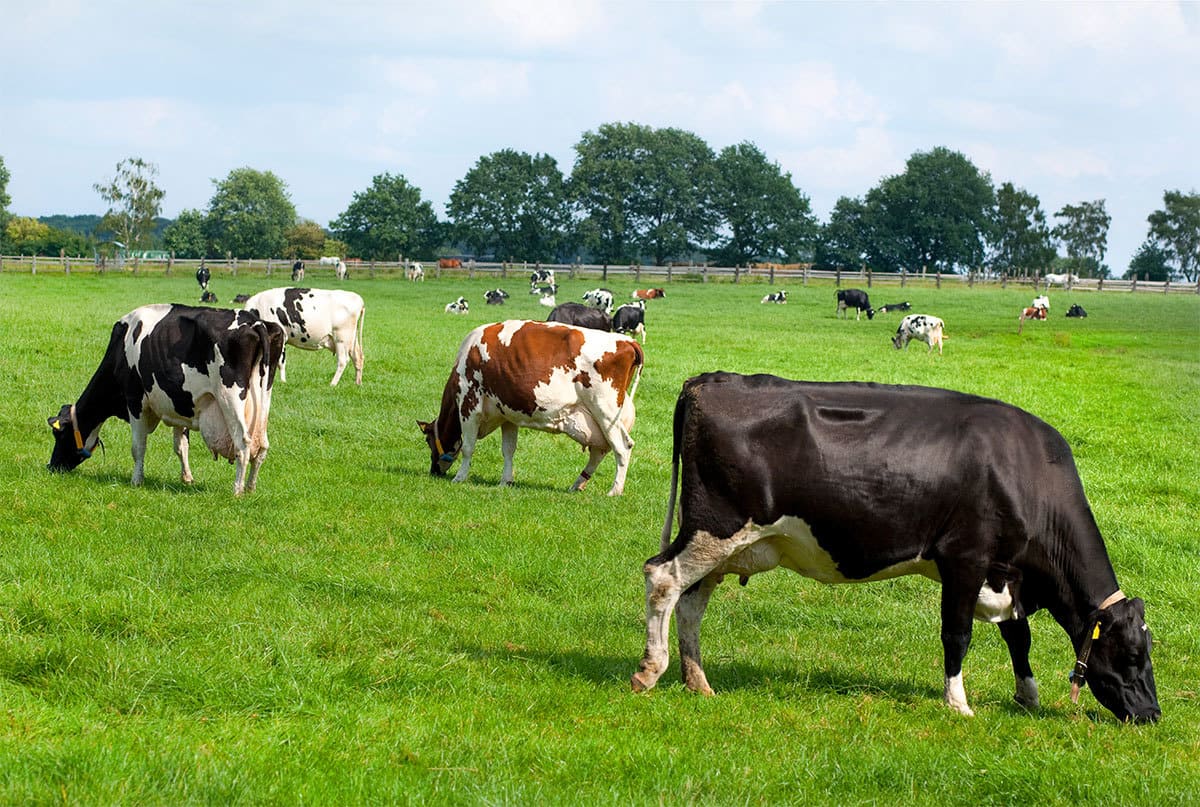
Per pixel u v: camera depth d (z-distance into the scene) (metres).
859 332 41.91
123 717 6.04
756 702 7.37
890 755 6.33
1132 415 22.83
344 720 6.25
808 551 7.36
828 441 7.16
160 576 9.02
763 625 9.77
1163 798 6.02
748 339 36.03
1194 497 16.02
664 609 7.34
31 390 18.25
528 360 14.24
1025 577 7.41
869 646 9.29
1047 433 7.45
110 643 7.18
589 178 122.44
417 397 20.95
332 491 12.86
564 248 125.81
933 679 8.41
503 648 8.20
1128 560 12.34
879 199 129.00
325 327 21.81
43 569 8.82
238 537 10.49
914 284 81.19
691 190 122.44
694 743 6.36
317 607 8.70
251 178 142.00
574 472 15.99
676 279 78.00
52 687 6.39
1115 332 45.88
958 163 126.31
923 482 7.16
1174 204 154.38
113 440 15.29
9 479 12.21
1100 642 7.28
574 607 9.65
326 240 144.62
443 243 133.62
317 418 18.23
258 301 21.64
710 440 7.16
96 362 21.92
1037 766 6.29
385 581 9.64
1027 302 64.12
